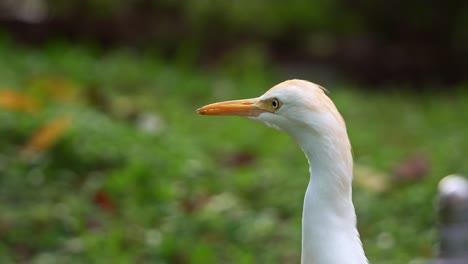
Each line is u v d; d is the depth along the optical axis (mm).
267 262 10086
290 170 12633
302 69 20891
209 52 20719
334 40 21984
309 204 5676
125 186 11352
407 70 21875
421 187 11852
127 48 20266
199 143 13531
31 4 20922
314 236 5652
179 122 14578
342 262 5555
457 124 16156
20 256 9914
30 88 14375
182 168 12125
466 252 7973
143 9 20891
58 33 20234
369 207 11453
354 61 21609
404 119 16547
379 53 21953
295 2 21844
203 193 11586
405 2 22031
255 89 17609
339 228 5621
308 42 21828
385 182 12188
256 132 14609
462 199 7996
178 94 16766
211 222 10781
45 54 17859
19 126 12414
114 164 12016
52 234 10242
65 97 14352
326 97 5699
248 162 13008
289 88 5742
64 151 12016
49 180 11477
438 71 22062
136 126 13867
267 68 20156
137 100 15117
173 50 20500
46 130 12023
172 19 20891
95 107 14352
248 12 21109
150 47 20391
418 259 9930
